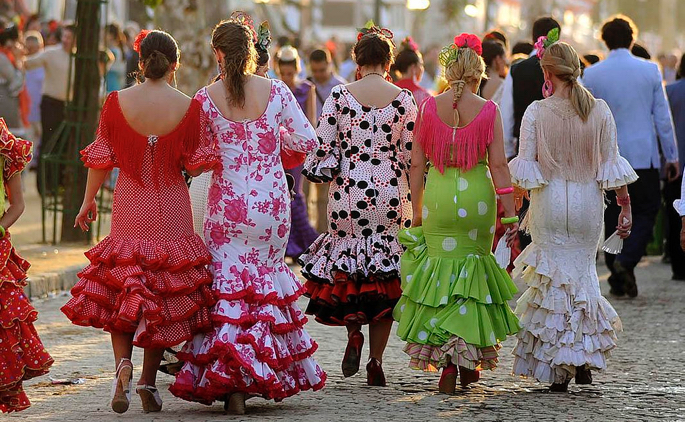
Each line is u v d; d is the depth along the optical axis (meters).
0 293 14.73
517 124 25.31
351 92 18.41
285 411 16.16
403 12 120.31
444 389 17.39
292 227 31.33
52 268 28.11
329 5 138.00
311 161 18.38
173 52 15.93
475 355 17.09
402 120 18.42
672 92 30.89
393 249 18.33
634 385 18.08
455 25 98.75
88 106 33.50
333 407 16.44
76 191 33.31
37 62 41.91
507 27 100.94
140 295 15.28
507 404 16.67
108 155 15.78
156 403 16.09
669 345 21.59
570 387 17.97
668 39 141.38
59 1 81.75
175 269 15.56
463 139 17.31
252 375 15.66
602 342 17.53
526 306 17.83
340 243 18.42
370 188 18.27
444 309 17.25
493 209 17.53
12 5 63.25
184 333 15.62
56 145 36.50
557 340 17.45
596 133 17.59
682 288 29.33
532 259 17.73
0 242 14.79
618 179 17.58
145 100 15.73
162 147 15.70
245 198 16.14
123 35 45.59
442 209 17.34
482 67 17.53
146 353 16.05
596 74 27.36
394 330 23.16
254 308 16.00
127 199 15.69
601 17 137.25
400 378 18.61
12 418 15.59
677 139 30.73
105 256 15.52
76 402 16.66
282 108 16.41
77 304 15.48
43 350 15.03
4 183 14.97
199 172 16.03
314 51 32.94
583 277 17.64
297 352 16.38
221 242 16.17
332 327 23.25
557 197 17.55
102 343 21.31
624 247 27.48
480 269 17.34
